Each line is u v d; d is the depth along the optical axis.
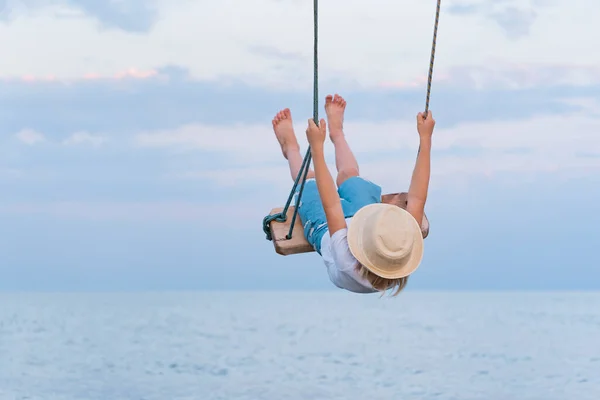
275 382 22.08
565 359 29.30
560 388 21.41
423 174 4.58
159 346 34.31
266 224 5.15
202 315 77.06
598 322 62.62
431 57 4.43
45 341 37.53
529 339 40.81
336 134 5.38
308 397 19.42
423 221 4.75
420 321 62.66
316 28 4.41
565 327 54.50
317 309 101.50
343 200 4.79
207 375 23.64
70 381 22.28
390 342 37.38
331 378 23.08
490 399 19.52
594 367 26.48
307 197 4.98
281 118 5.70
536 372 25.06
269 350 32.25
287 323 57.94
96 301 162.25
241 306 118.06
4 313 85.38
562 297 198.88
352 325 55.03
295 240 4.96
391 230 4.19
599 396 19.94
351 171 5.05
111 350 32.03
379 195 4.92
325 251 4.57
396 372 24.67
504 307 117.69
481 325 56.38
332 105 5.48
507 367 26.39
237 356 29.50
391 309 102.81
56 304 134.62
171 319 67.06
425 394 20.17
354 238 4.29
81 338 39.94
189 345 34.84
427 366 26.45
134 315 78.06
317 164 4.42
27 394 19.91
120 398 19.22
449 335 44.03
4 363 26.84
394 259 4.18
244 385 21.45
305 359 28.41
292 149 5.57
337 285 4.52
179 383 21.88
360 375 23.80
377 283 4.29
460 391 20.80
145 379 22.70
